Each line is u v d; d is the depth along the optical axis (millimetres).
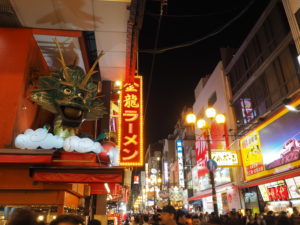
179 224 5641
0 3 8062
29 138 7137
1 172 7367
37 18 8672
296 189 16922
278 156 18734
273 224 12914
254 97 22891
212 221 4352
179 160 46438
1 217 7500
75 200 10297
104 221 13586
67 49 9984
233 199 26094
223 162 23453
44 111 10070
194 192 42969
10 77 8078
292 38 17297
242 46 24812
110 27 9367
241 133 24938
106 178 7051
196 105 41844
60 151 7277
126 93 11617
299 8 16375
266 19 20656
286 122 17969
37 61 9594
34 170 6945
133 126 11023
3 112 7629
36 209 7680
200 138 37344
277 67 19266
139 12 7762
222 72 29641
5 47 8516
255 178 21703
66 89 8031
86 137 8328
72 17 8805
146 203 67250
